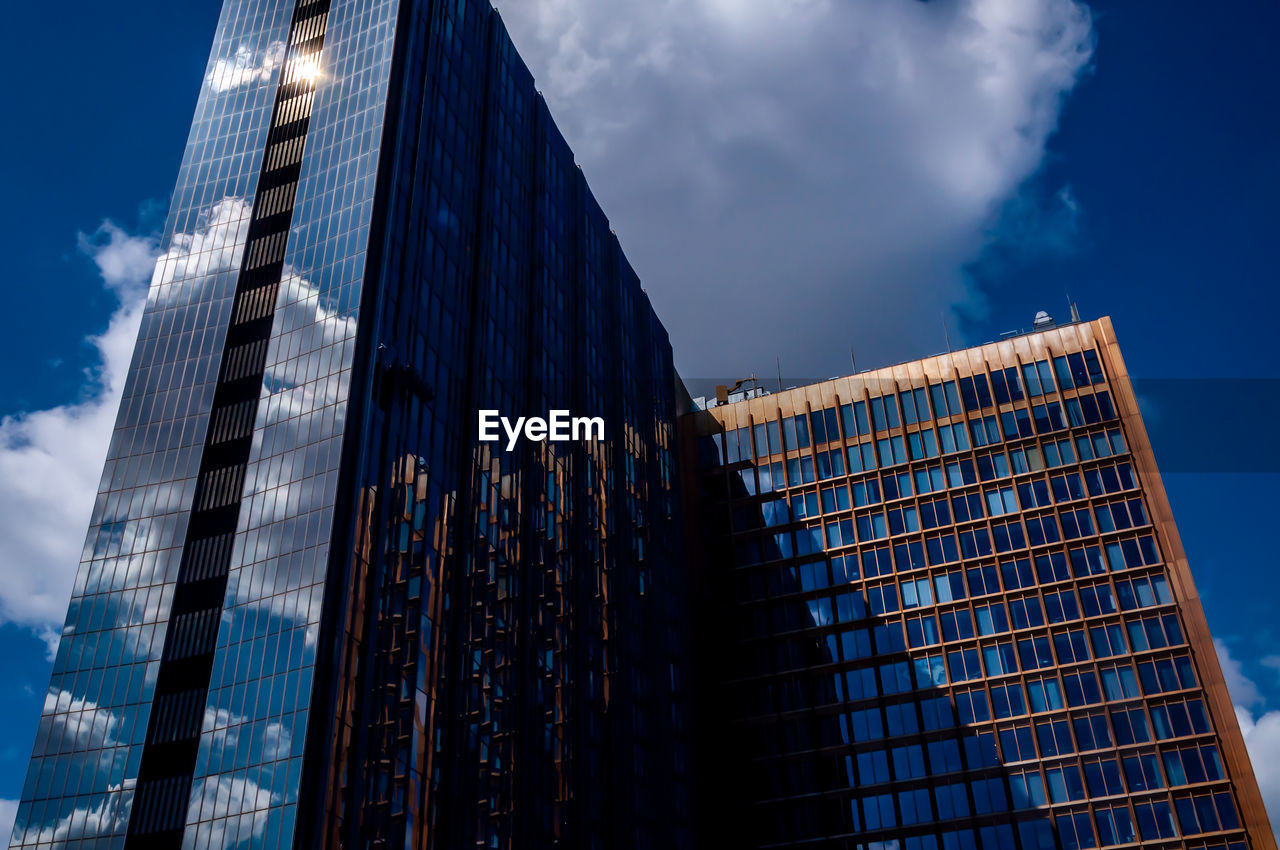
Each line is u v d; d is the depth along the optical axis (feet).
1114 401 392.06
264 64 333.62
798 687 389.60
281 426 259.39
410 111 305.94
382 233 279.28
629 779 325.01
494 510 294.66
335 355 261.24
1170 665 347.97
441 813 238.07
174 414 280.31
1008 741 355.56
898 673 378.94
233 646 232.32
